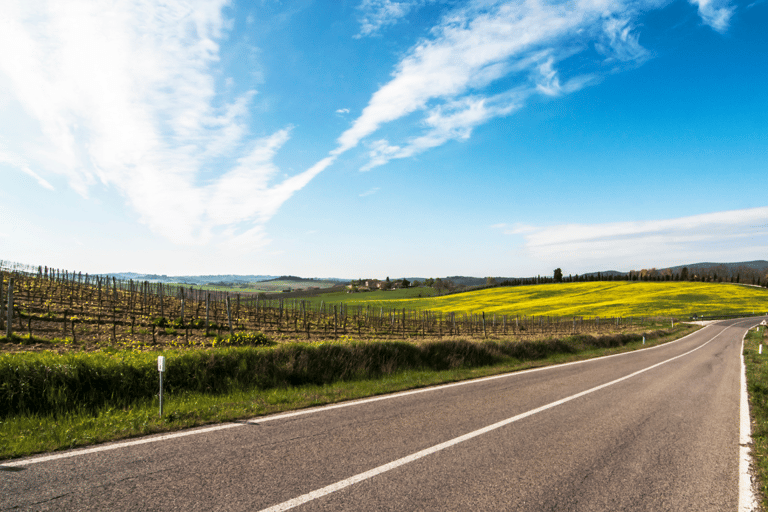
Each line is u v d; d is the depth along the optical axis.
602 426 6.48
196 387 8.37
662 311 71.94
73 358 7.32
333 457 4.66
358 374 10.97
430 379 10.69
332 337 25.41
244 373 9.26
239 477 4.02
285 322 31.78
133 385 7.55
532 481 4.21
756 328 47.09
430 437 5.54
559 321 61.53
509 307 87.50
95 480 3.88
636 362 16.55
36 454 4.58
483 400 8.14
